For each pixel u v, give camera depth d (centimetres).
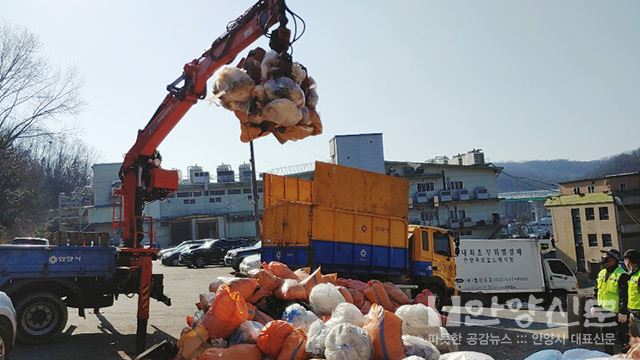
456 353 516
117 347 952
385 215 1391
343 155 6397
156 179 1102
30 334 953
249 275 855
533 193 7625
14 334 767
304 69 751
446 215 6431
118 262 1073
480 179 6562
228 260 2888
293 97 689
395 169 6481
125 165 1125
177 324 1203
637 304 726
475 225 6381
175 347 716
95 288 1052
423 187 6481
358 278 1333
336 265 1283
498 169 6550
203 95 945
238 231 6650
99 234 1236
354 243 1319
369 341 545
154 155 1116
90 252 1026
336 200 1298
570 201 5381
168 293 1859
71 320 1250
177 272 2931
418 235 1452
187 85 938
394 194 1423
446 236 1514
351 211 1323
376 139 6456
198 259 3325
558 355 515
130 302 1620
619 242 4928
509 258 2112
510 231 6950
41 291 976
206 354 573
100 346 959
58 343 979
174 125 1020
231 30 859
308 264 1234
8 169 3731
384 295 922
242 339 623
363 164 6397
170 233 6525
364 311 866
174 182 1126
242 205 6731
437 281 1458
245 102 698
